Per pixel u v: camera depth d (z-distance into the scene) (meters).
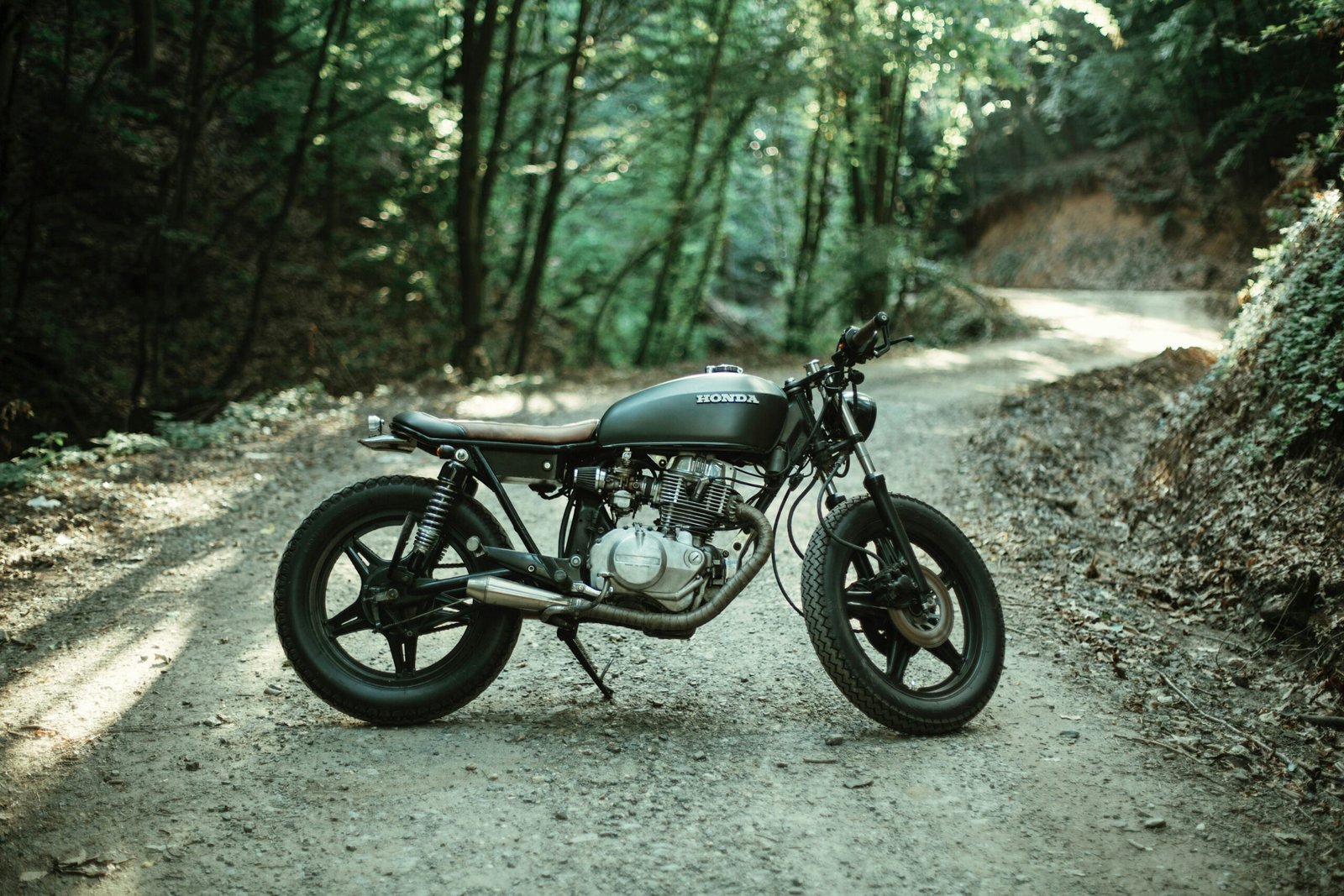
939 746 3.42
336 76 14.00
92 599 4.80
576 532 3.44
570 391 12.12
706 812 2.94
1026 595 5.12
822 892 2.57
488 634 3.47
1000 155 40.44
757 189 24.89
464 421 3.49
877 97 19.94
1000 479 7.71
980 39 15.40
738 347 25.72
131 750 3.30
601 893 2.55
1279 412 5.59
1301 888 2.65
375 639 4.29
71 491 6.54
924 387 12.94
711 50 15.52
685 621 3.27
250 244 16.92
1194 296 27.00
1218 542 5.51
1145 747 3.48
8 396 10.91
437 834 2.80
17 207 11.91
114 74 14.91
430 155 15.72
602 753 3.30
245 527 6.12
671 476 3.38
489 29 13.67
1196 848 2.83
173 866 2.64
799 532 6.32
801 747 3.38
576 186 20.52
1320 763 3.43
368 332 16.64
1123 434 10.02
